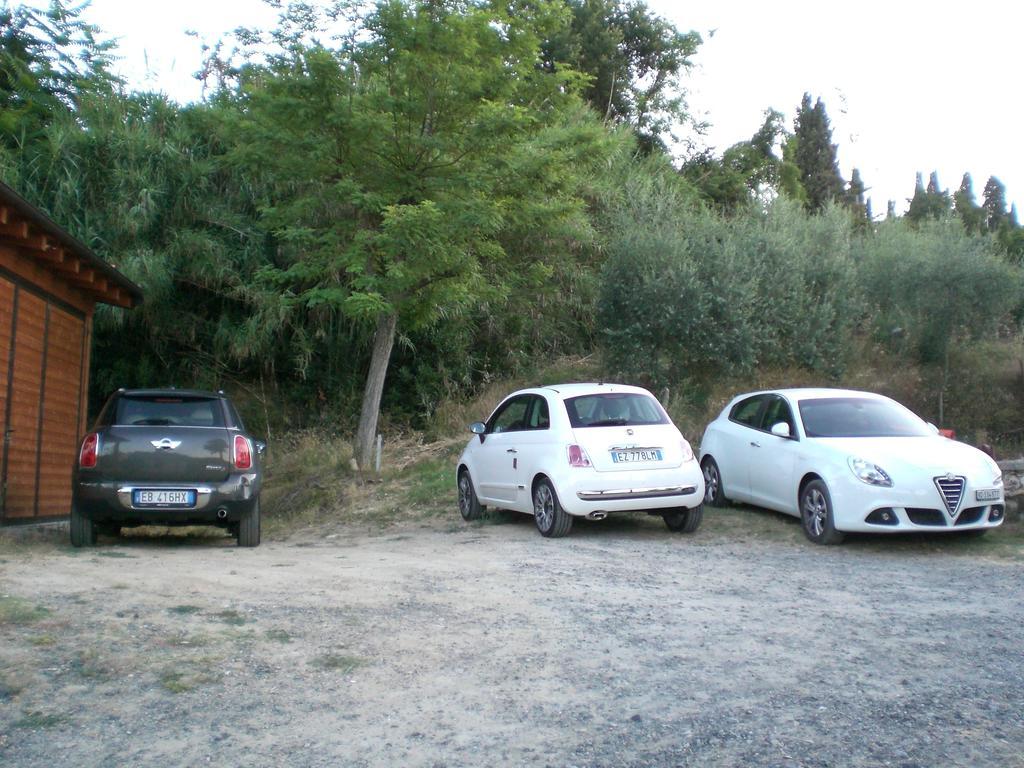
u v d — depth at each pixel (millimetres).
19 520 11391
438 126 14156
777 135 33469
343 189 13562
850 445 9969
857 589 7543
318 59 13164
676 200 20312
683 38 32031
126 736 4219
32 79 19766
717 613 6625
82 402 13820
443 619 6293
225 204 17922
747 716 4547
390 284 13719
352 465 15797
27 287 11484
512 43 14250
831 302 18906
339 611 6430
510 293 17562
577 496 9914
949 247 17656
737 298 17578
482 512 12148
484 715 4551
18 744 4094
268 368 19828
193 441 9641
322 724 4410
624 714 4570
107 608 6211
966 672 5258
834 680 5102
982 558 9070
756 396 12078
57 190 16438
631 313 17922
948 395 17750
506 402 11836
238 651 5422
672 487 10109
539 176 14250
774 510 11562
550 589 7359
